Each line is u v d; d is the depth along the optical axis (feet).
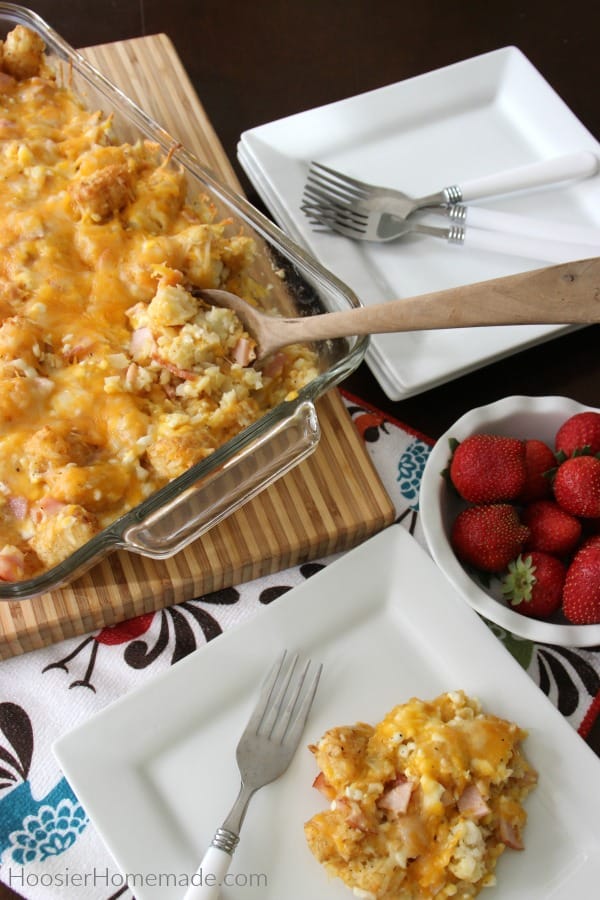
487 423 2.46
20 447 2.24
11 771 2.23
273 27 3.11
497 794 2.17
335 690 2.30
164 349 2.32
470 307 2.20
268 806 2.19
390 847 2.09
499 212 2.75
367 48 3.11
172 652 2.37
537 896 2.13
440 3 3.20
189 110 2.88
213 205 2.61
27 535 2.23
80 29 3.05
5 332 2.29
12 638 2.29
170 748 2.23
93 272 2.40
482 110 2.95
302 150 2.83
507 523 2.34
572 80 3.11
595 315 2.13
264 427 2.23
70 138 2.57
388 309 2.26
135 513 2.17
